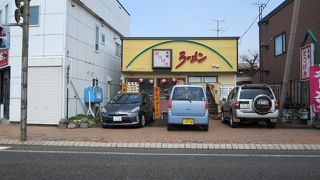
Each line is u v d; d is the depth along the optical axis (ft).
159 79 80.07
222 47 78.18
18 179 23.49
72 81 61.05
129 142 39.09
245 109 53.06
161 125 58.80
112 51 85.76
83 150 34.99
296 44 75.56
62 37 58.13
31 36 58.80
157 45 78.38
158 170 26.16
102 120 54.29
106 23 79.61
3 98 64.44
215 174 25.00
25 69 40.24
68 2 59.41
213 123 62.95
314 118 53.78
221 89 78.84
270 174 25.07
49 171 25.71
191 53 78.23
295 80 75.25
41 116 58.29
